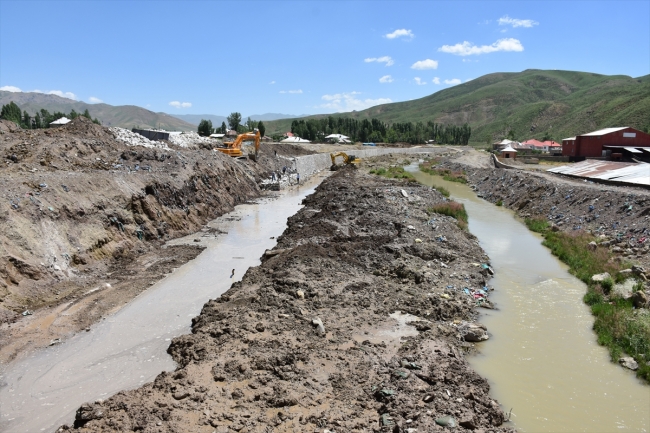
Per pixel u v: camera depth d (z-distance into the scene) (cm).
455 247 2747
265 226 3597
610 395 1353
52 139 3531
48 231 2269
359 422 1110
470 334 1686
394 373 1330
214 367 1324
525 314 1936
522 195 4512
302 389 1241
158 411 1109
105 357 1580
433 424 1088
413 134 16412
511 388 1381
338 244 2638
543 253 2881
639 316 1766
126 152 3772
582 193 3678
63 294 2070
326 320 1706
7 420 1257
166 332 1766
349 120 16488
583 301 2073
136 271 2439
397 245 2628
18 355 1588
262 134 11831
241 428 1056
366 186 4722
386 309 1870
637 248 2508
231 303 1852
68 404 1325
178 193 3481
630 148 6644
